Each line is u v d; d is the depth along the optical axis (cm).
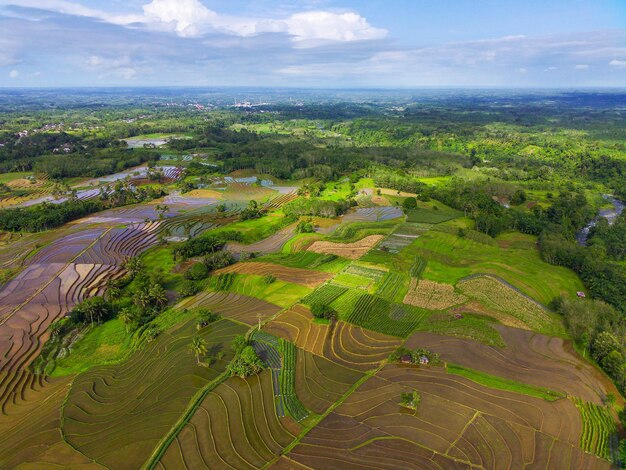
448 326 9888
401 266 13125
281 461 6253
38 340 9506
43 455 6400
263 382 8025
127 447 6538
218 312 10738
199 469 6106
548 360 8719
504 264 13325
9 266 13450
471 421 7044
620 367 8000
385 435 6738
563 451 6469
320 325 9994
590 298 11594
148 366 8662
